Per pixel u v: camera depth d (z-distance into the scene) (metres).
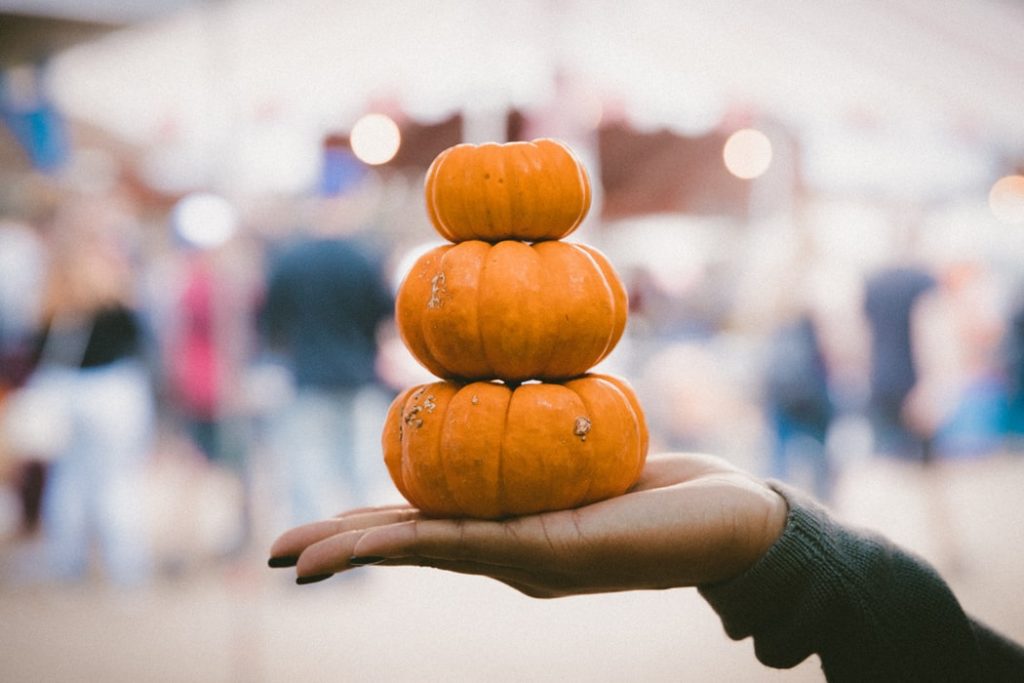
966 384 8.15
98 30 4.59
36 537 6.16
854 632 0.93
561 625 4.33
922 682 0.93
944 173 5.93
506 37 4.96
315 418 4.89
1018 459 8.22
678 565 0.95
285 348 4.97
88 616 4.52
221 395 5.31
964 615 0.97
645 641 4.05
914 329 5.21
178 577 5.19
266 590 4.97
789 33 5.07
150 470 7.11
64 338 5.14
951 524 4.99
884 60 5.13
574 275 1.20
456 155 1.27
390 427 1.27
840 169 5.89
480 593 4.93
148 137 5.05
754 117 5.30
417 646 4.02
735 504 0.95
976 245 8.35
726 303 7.64
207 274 5.35
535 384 1.18
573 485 1.14
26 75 4.71
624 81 5.16
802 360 5.40
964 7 5.02
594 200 6.89
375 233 6.51
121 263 5.24
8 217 6.03
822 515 0.98
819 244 5.57
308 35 4.70
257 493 5.36
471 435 1.13
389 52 4.84
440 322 1.18
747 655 3.82
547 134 5.41
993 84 5.18
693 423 6.81
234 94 4.74
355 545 0.98
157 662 3.81
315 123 5.12
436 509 1.17
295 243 4.91
